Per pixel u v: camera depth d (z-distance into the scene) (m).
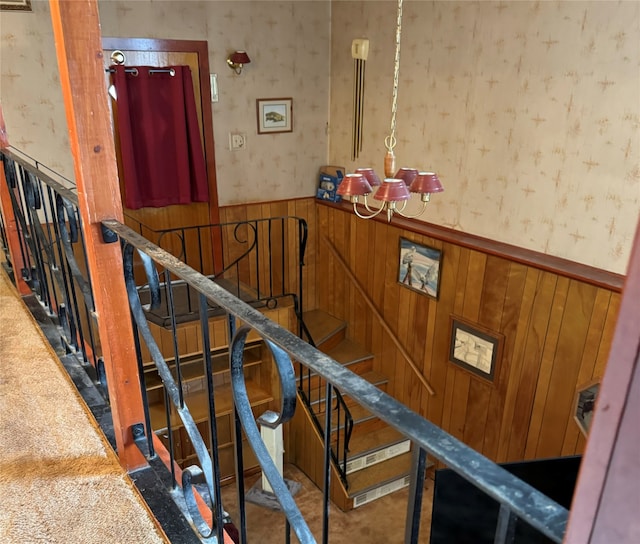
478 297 3.78
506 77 3.39
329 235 5.19
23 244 2.71
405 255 4.32
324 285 5.43
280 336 0.76
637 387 0.42
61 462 1.63
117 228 1.28
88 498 1.49
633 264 0.41
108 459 1.64
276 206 5.02
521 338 3.53
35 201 2.15
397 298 4.54
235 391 0.95
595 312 3.03
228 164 4.68
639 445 0.42
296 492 4.64
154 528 1.39
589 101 2.96
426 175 2.47
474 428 4.08
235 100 4.55
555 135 3.18
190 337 4.02
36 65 3.75
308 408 4.62
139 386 1.54
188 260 4.73
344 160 5.00
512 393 3.69
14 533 1.38
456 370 4.12
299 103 4.88
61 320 2.26
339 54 4.77
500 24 3.34
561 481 2.07
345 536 4.09
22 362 2.18
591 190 3.05
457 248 3.85
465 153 3.79
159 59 4.13
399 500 4.43
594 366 3.10
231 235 4.85
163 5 4.05
